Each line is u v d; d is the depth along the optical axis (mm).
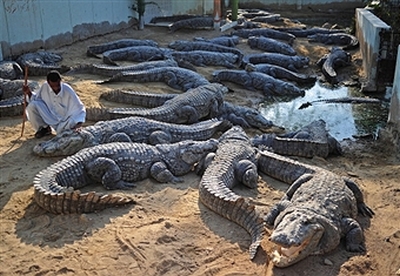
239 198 5191
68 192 5289
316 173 6023
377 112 11016
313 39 19625
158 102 9805
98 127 7234
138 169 6336
